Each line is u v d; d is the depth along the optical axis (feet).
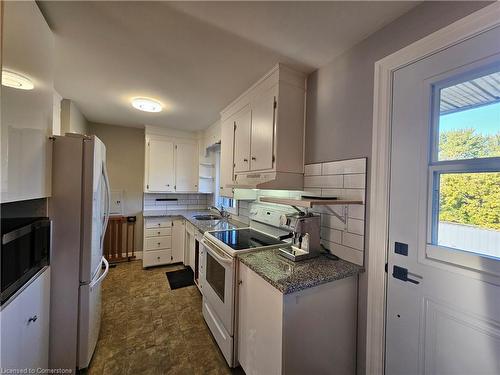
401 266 3.77
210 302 6.21
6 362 2.94
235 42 4.59
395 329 3.84
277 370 3.69
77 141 4.65
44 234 4.11
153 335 6.12
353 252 4.53
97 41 4.60
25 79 3.30
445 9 3.29
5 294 2.92
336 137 4.98
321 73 5.42
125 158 11.85
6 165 2.86
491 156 2.90
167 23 4.08
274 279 3.78
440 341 3.31
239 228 8.00
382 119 4.05
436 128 3.43
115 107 8.61
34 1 3.51
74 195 4.62
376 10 3.70
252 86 6.42
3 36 2.75
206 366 5.12
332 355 4.17
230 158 7.79
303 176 5.82
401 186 3.79
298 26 4.10
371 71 4.28
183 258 11.51
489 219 2.91
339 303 4.21
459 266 3.13
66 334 4.58
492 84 2.90
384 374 3.98
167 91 6.96
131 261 11.91
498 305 2.81
